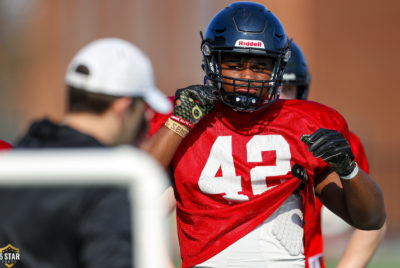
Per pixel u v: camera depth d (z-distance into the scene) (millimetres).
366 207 10133
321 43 56344
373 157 51469
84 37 61562
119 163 5895
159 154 9992
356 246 12773
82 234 6859
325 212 14961
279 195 10188
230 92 10211
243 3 10750
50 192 6988
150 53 59969
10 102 60969
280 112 10492
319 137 9617
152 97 7938
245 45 10094
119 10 60688
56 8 61906
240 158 10234
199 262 10242
